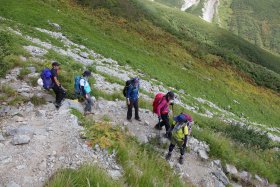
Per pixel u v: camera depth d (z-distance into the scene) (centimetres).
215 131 1948
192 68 6906
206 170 1352
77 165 948
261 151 1878
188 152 1416
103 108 1488
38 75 1560
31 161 927
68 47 3344
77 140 1067
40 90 1430
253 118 4822
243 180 1455
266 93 7731
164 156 1310
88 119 1244
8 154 938
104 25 6644
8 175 856
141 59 4625
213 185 1284
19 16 4119
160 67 4741
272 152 1959
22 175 866
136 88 1424
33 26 4016
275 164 1788
